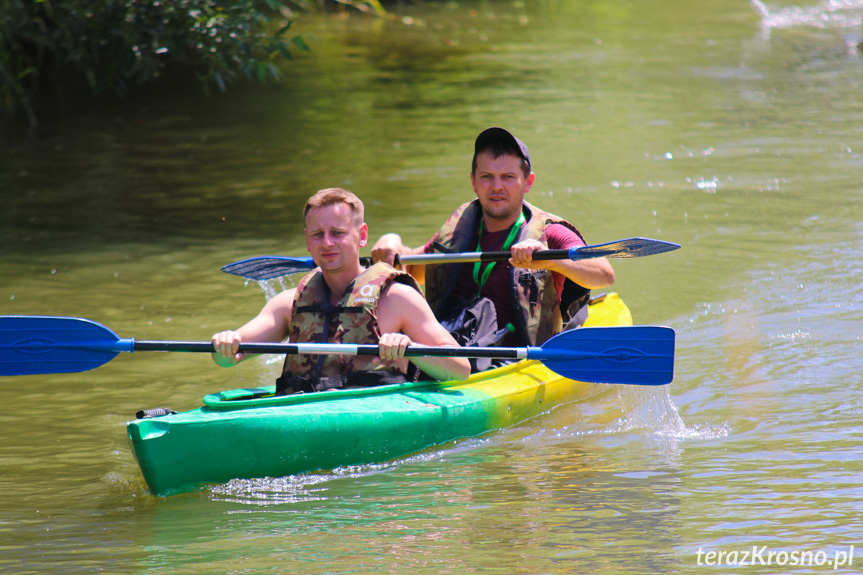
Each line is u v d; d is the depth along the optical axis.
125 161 40.97
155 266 27.38
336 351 15.61
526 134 42.50
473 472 15.15
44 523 13.57
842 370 19.06
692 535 12.48
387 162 38.97
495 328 18.44
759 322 21.84
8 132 46.81
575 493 14.07
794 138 40.31
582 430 17.06
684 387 18.64
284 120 47.75
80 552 12.54
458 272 19.20
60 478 15.34
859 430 16.23
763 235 28.11
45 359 15.88
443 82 55.06
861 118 43.53
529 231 18.75
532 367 18.78
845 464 14.76
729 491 13.91
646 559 11.81
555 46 66.06
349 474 15.21
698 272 25.27
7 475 15.46
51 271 27.03
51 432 17.33
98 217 32.88
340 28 75.75
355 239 16.38
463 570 11.64
